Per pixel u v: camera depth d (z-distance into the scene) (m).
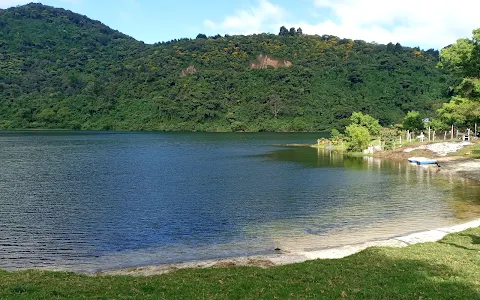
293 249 19.69
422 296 11.32
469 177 42.41
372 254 16.53
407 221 24.70
